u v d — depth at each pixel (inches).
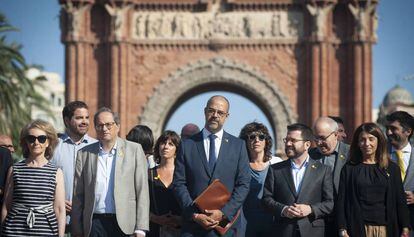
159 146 2037.4
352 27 5846.5
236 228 1770.4
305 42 5880.9
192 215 1711.4
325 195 1796.3
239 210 1785.2
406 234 1742.1
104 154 1804.9
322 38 5792.3
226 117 1800.0
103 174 1790.1
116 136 1818.4
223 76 5920.3
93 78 5900.6
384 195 1740.9
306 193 1788.9
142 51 5949.8
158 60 5944.9
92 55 5920.3
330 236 1839.3
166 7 5954.7
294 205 1753.2
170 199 1991.9
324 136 1898.4
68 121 1968.5
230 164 1782.7
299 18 5940.0
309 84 5841.5
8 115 5108.3
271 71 5910.4
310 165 1814.7
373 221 1732.3
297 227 1770.4
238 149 1800.0
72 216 1791.3
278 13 5944.9
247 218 1973.4
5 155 1823.3
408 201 1845.5
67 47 5876.0
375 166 1756.9
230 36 5930.1
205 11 5954.7
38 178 1697.8
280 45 5920.3
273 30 5930.1
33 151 1707.7
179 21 5944.9
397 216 1748.3
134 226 1782.7
